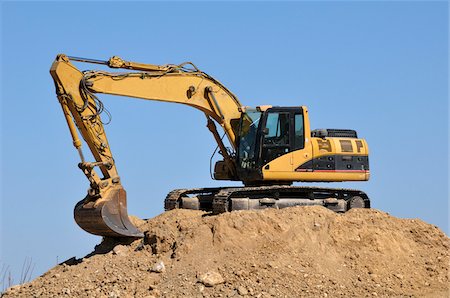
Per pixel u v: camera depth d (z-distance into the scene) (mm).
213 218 26844
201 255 25531
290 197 30188
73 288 24375
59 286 24719
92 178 26125
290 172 29578
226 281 24172
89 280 24844
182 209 29000
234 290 23781
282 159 29562
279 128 29797
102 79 27219
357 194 30594
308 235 26828
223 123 30531
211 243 25969
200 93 30094
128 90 27953
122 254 26328
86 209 26172
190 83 29781
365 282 25438
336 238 27172
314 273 25188
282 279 24500
